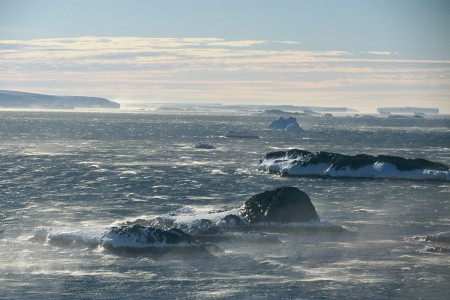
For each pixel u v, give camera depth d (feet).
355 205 313.32
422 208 307.37
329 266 209.87
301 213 252.42
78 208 295.48
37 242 231.30
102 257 215.72
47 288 188.85
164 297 183.11
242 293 186.39
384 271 205.57
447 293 188.03
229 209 268.21
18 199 316.81
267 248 228.43
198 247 221.46
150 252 218.79
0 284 191.62
